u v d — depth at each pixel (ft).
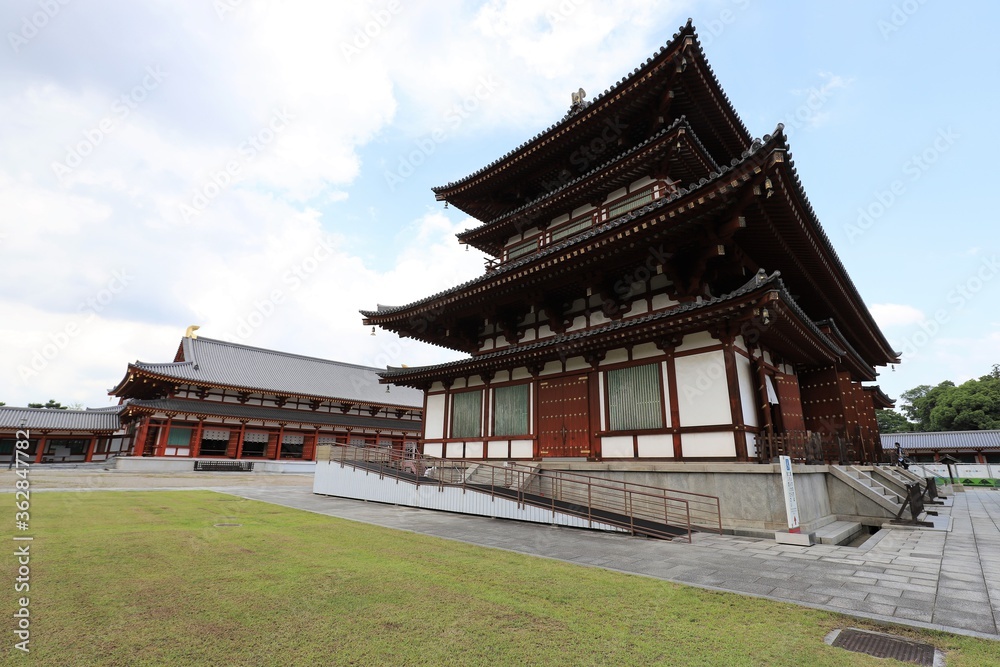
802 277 60.18
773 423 55.36
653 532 39.68
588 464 52.54
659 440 49.90
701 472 45.01
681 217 46.03
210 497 69.15
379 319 80.33
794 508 38.63
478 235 85.05
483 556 32.07
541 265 57.77
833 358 64.13
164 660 15.96
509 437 64.75
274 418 158.71
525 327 73.36
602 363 56.75
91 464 161.48
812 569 29.32
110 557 29.71
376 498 65.51
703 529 42.50
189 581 24.94
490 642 17.85
